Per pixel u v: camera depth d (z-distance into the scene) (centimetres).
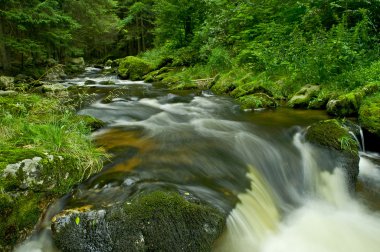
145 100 834
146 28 3002
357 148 442
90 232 260
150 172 354
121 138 474
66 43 1939
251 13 1132
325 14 888
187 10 1536
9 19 1374
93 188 321
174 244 262
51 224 272
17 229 269
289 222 354
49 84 1138
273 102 696
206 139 469
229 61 1043
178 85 1030
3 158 291
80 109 696
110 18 2662
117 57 3338
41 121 467
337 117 585
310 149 457
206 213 281
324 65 705
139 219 261
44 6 1451
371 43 778
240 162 402
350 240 336
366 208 392
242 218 314
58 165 315
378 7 796
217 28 1204
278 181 403
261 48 945
